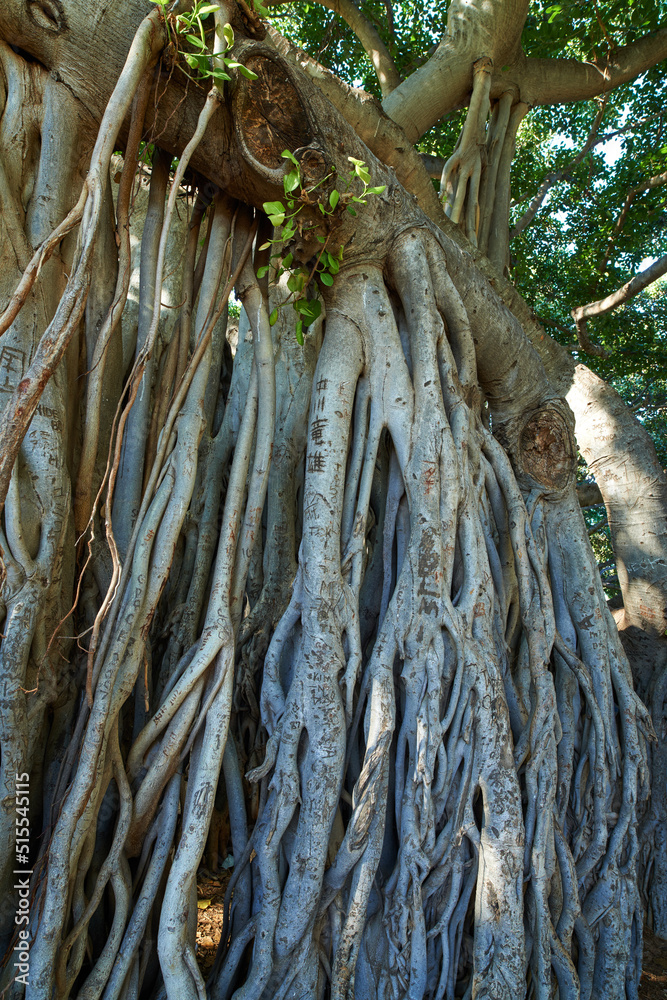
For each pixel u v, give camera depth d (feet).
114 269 10.79
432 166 27.48
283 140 9.59
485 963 9.53
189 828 8.82
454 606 10.69
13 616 8.25
